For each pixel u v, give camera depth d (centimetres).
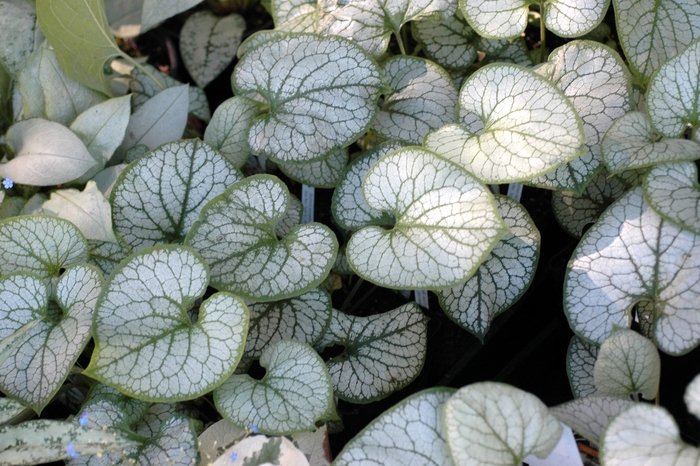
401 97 77
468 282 72
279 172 84
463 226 66
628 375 65
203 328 66
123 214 73
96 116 80
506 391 61
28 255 71
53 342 68
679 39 73
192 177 74
